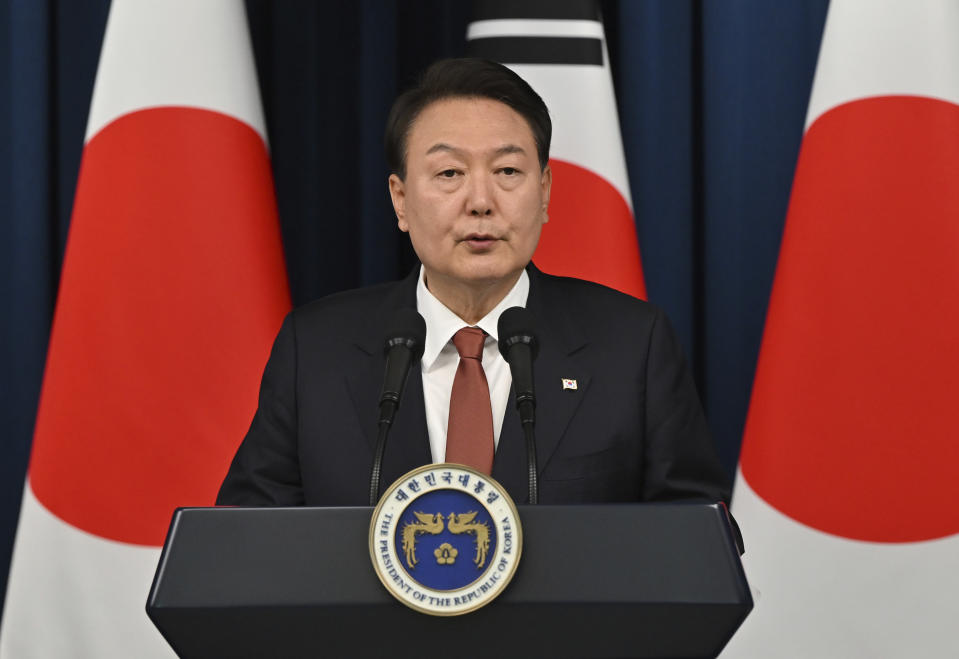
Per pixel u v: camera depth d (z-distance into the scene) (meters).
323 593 3.64
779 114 10.27
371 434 6.05
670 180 10.43
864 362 7.98
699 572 3.65
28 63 10.32
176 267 8.49
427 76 5.91
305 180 10.77
